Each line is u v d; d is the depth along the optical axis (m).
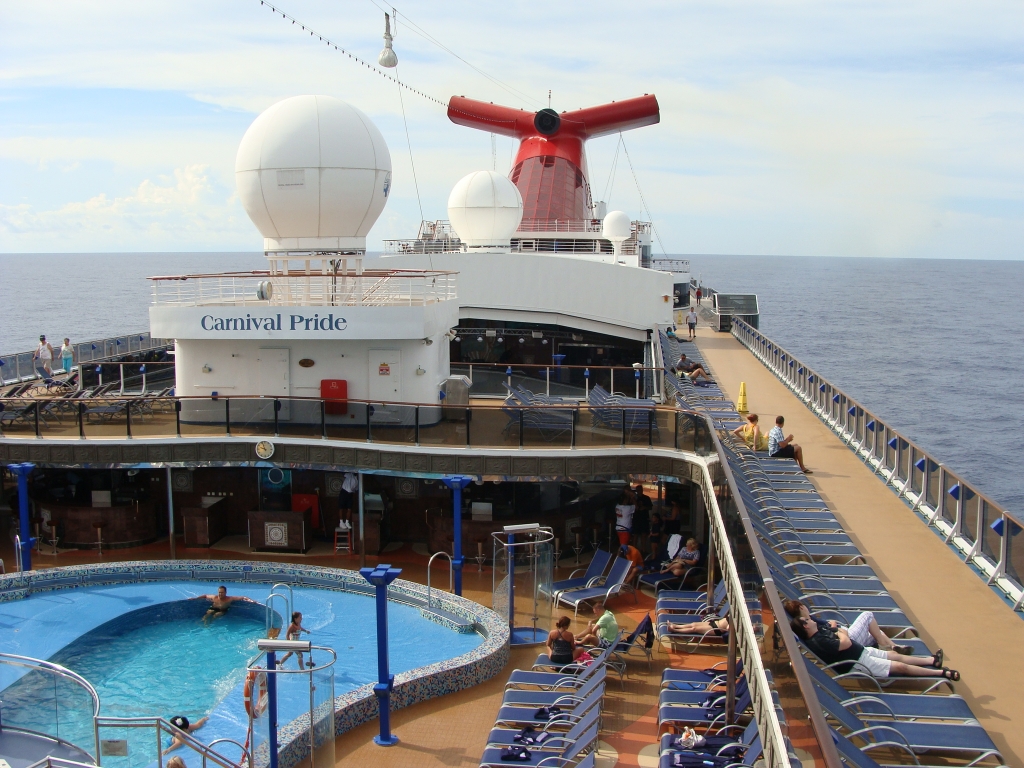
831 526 16.00
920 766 8.95
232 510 25.52
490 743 13.38
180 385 25.81
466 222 37.94
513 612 18.92
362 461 23.05
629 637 17.48
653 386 27.73
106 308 158.12
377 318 24.20
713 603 18.75
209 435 23.59
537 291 36.38
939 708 9.98
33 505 25.20
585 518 24.39
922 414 68.25
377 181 26.94
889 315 162.00
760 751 11.17
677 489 25.41
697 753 12.30
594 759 12.84
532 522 23.72
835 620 12.05
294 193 26.11
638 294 36.31
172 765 12.15
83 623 19.19
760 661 9.90
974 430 62.62
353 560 23.89
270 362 25.27
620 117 47.38
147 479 25.67
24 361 33.25
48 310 153.75
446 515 24.27
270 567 21.89
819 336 123.19
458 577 20.77
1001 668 11.15
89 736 12.52
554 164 47.66
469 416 22.42
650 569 22.30
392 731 15.13
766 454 21.19
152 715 15.59
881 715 9.86
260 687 12.70
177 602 20.31
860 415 21.94
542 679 15.63
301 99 26.73
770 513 16.05
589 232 44.44
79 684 12.44
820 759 7.23
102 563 21.86
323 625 19.44
